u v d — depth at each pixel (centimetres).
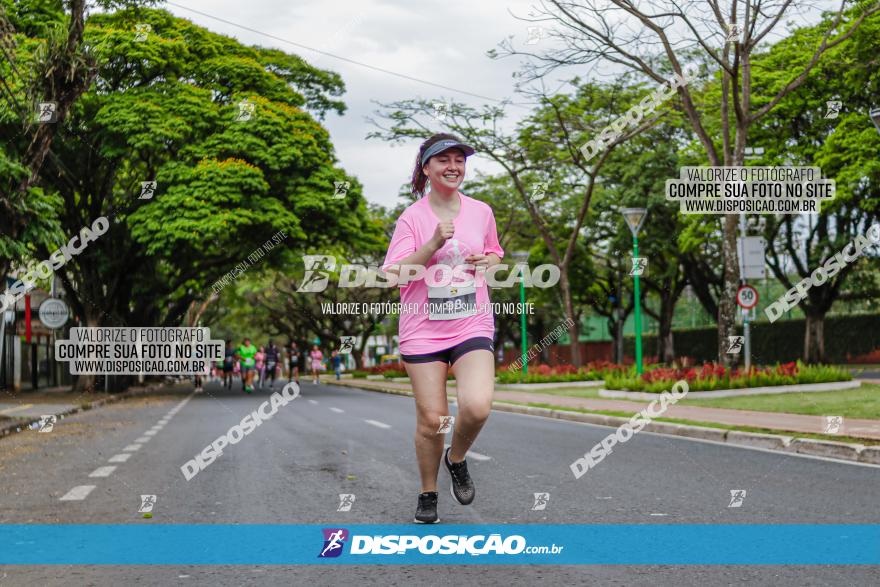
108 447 1129
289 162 2920
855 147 2909
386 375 4225
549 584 419
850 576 424
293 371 3716
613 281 4369
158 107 2778
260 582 435
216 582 438
